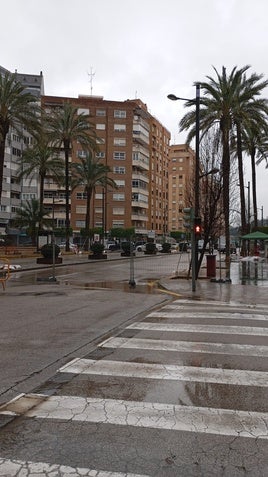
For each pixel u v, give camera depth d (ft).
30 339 24.70
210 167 76.84
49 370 18.58
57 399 14.97
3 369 18.74
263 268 90.74
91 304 39.52
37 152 154.71
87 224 187.93
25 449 11.31
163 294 48.06
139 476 10.08
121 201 282.15
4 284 55.47
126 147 284.41
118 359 20.36
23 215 169.99
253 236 99.55
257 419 13.37
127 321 30.81
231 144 123.75
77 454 11.06
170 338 25.03
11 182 251.39
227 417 13.51
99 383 16.78
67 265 104.63
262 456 11.04
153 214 320.09
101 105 282.97
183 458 10.90
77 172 188.85
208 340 24.44
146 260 134.51
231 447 11.51
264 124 104.22
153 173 320.91
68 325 29.07
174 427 12.73
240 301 42.34
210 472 10.27
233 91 97.25
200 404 14.58
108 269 92.53
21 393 15.66
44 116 127.34
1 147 110.11
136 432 12.37
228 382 16.93
